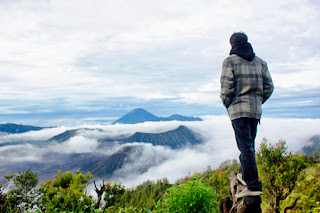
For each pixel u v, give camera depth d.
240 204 2.47
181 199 4.67
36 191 6.27
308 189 6.42
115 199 7.67
